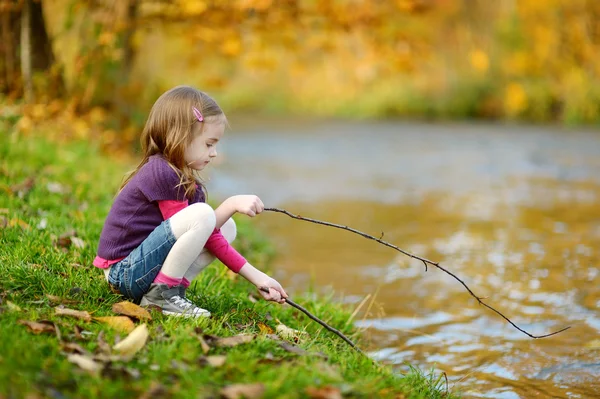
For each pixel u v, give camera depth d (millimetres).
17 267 3295
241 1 8648
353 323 4133
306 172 11117
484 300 4699
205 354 2635
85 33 8984
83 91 8992
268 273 5301
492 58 21094
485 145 14453
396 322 4281
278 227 7219
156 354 2539
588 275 5277
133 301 3232
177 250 3068
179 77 16188
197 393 2240
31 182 5352
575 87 19547
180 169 3232
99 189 5914
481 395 3236
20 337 2523
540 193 9164
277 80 24906
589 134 16188
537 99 19734
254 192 9188
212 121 3254
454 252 6078
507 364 3611
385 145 14703
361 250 6203
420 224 7324
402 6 9320
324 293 4891
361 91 22844
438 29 21328
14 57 8445
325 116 21859
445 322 4277
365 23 9234
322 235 6832
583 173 10836
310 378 2453
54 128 7859
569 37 20797
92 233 4371
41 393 2150
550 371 3518
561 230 6945
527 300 4680
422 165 11914
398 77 21969
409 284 5121
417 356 3732
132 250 3211
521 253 6004
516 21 20984
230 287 4086
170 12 9078
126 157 8586
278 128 18188
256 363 2604
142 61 11055
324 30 9414
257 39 9609
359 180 10391
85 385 2227
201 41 9336
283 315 3834
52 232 4180
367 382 2666
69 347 2518
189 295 3502
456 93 20750
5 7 8086
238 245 5664
